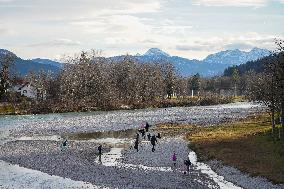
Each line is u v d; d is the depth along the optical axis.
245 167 56.78
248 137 80.56
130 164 64.25
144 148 78.81
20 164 64.38
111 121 127.81
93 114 152.25
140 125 118.25
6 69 175.25
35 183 52.00
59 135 99.69
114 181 53.03
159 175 56.19
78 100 179.62
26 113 153.50
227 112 157.88
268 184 48.78
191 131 102.00
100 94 185.00
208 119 132.00
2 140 91.00
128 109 178.00
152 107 189.62
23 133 103.00
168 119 133.75
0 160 67.62
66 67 199.88
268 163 57.78
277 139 71.25
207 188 48.75
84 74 187.38
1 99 173.75
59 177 55.50
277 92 74.31
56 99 190.25
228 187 49.00
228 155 65.62
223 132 94.38
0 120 131.75
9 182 52.53
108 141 89.12
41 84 199.75
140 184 51.25
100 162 65.94
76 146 82.06
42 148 79.69
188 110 170.12
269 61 76.00
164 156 70.06
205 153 69.75
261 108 169.38
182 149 76.19
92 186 50.53
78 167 61.97
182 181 52.47
